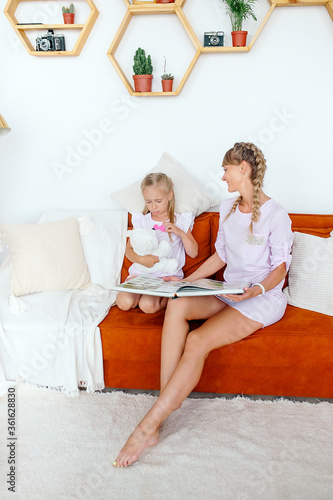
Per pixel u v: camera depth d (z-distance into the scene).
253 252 1.86
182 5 2.27
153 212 2.10
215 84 2.34
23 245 2.10
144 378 1.85
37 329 1.82
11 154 2.56
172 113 2.40
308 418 1.70
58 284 2.11
